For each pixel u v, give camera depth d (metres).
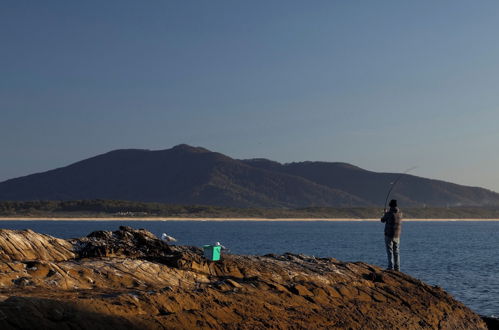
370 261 58.09
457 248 82.62
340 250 76.81
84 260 15.72
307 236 126.31
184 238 110.31
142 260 16.14
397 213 20.98
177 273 16.02
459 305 18.48
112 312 11.27
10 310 9.36
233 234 134.25
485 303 28.70
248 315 13.36
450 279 39.25
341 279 18.00
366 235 134.62
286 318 13.95
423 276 41.19
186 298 12.88
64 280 13.78
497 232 171.88
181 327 11.68
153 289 13.78
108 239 17.58
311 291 16.05
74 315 10.02
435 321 17.30
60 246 16.27
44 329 9.43
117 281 14.67
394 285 18.53
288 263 18.47
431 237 129.50
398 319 16.44
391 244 20.97
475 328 18.09
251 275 17.02
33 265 13.99
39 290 12.75
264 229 180.25
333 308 15.47
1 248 14.94
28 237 15.88
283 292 15.45
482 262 54.91
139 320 11.09
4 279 13.03
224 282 15.08
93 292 12.89
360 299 16.81
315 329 14.08
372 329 15.35
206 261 16.95
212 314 12.73
